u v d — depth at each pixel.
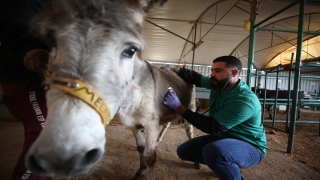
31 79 1.39
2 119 4.60
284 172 2.68
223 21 9.22
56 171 0.79
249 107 1.78
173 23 9.55
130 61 1.14
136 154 3.08
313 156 3.37
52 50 1.00
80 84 0.84
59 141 0.75
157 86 2.27
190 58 14.98
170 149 3.40
